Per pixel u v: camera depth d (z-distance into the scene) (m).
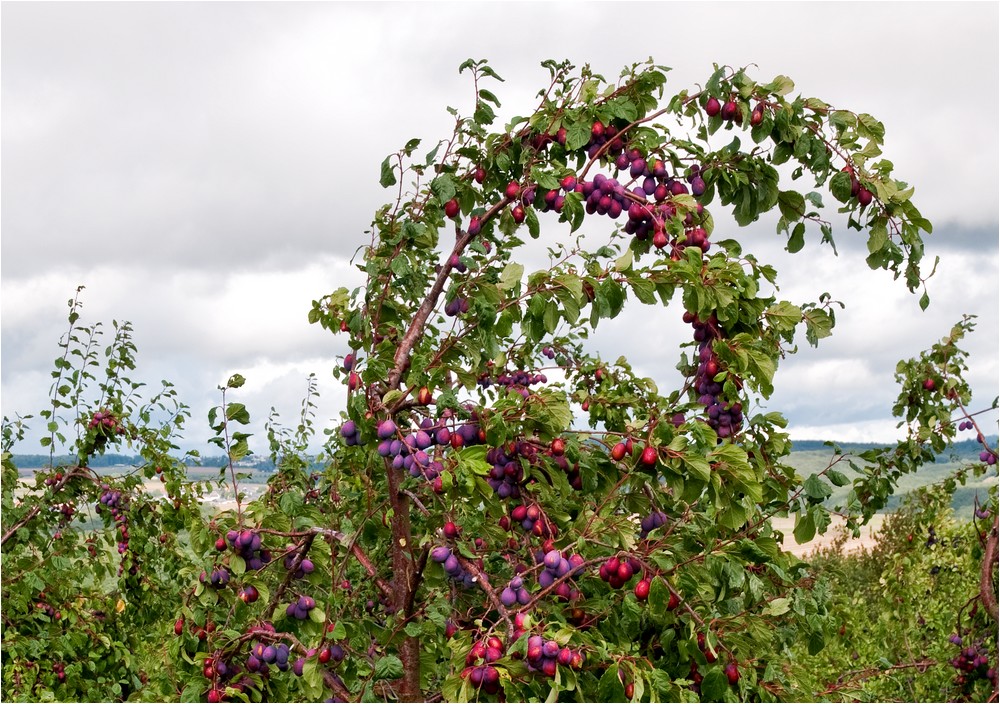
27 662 5.48
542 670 2.92
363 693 3.52
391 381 3.74
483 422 3.35
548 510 3.67
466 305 3.76
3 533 5.71
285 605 3.90
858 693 4.29
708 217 3.79
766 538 3.27
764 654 3.53
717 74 3.76
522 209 4.04
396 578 3.82
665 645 3.44
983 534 5.52
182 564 6.32
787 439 3.63
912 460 5.02
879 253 3.80
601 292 3.38
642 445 3.24
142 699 5.04
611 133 3.99
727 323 3.58
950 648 6.29
